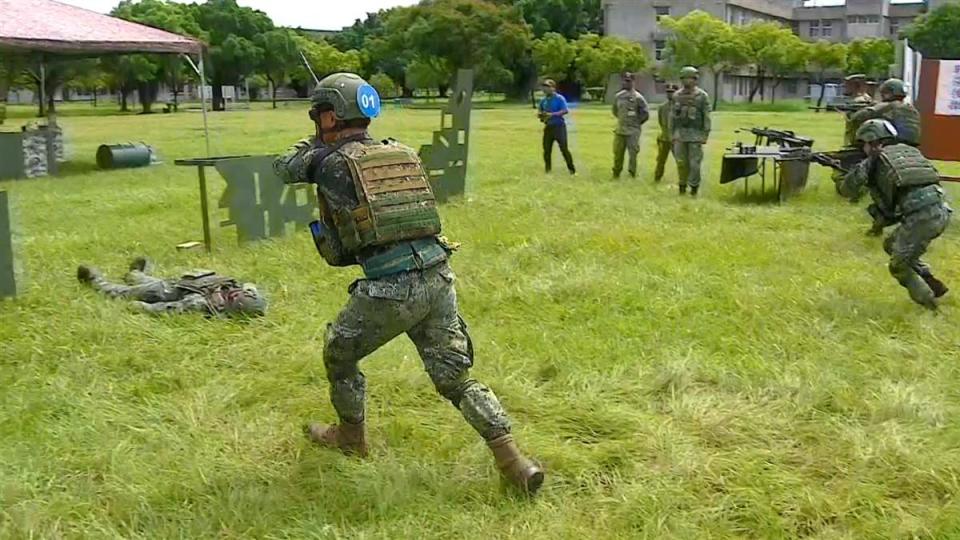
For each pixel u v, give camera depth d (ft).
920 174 19.83
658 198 38.60
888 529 10.92
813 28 288.10
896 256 20.04
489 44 197.26
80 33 50.06
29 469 12.41
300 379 16.19
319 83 11.93
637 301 20.88
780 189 38.24
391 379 15.65
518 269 24.39
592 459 12.87
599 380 15.87
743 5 257.14
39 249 27.20
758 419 14.26
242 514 11.35
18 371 16.38
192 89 252.01
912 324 19.19
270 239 27.84
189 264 25.08
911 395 14.87
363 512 11.50
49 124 58.34
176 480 12.16
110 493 11.84
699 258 25.72
